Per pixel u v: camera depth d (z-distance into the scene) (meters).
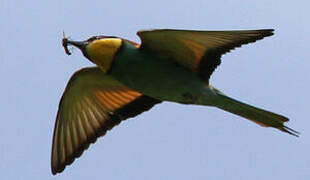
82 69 12.43
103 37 12.34
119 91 12.84
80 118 13.07
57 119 12.96
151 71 11.80
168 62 11.72
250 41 11.15
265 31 10.96
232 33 11.02
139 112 12.98
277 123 11.57
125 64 11.85
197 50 11.48
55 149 13.06
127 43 11.89
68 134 13.08
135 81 11.97
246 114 11.69
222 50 11.40
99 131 13.05
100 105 13.03
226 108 11.77
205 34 11.09
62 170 13.03
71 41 12.29
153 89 11.98
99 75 12.51
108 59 11.93
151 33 11.22
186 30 11.02
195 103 11.95
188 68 11.73
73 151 13.06
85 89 12.81
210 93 11.67
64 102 12.88
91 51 12.05
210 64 11.57
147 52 11.72
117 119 13.03
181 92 11.85
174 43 11.41
